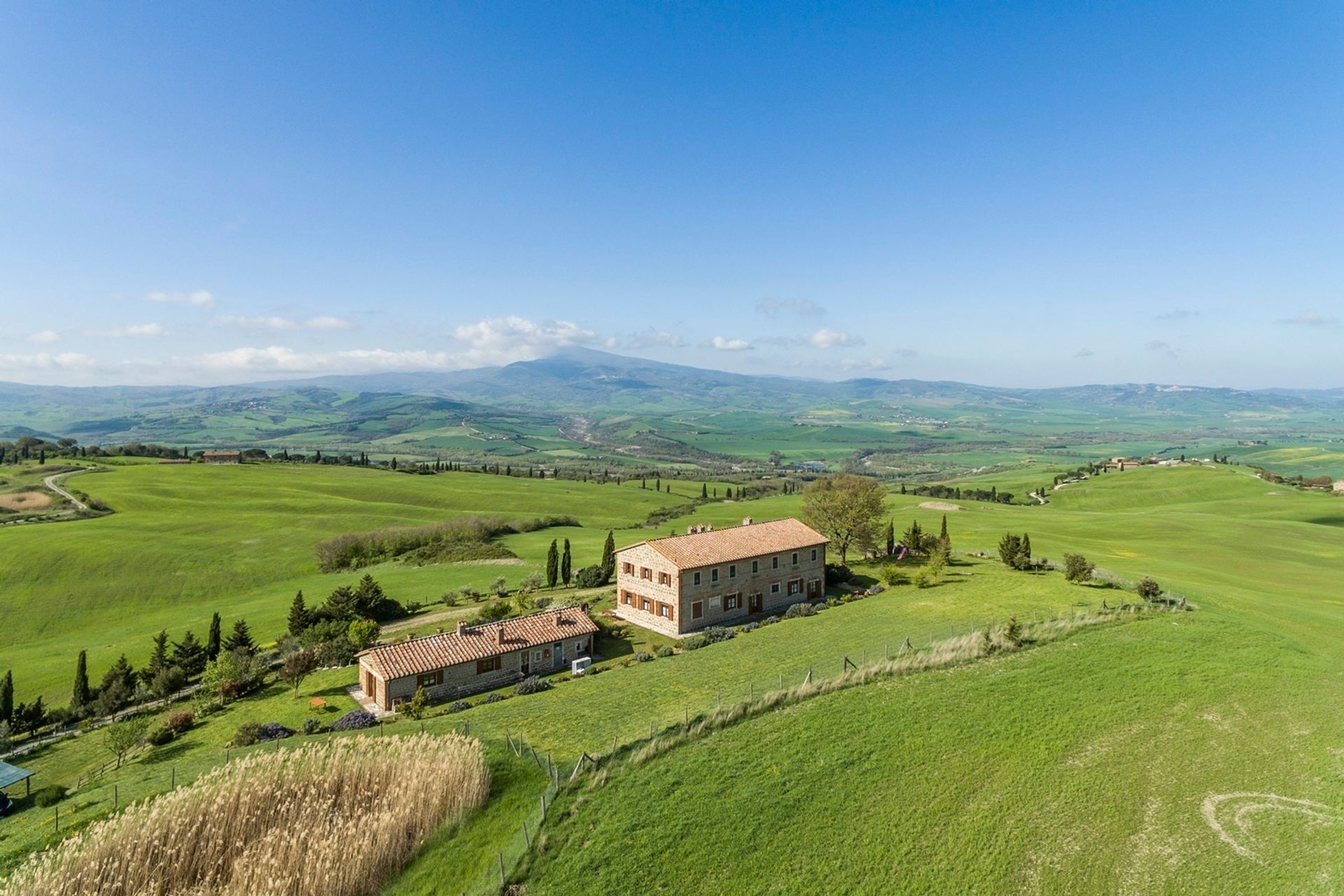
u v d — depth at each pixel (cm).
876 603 6738
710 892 2541
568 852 2716
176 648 6581
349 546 11769
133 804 2828
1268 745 3506
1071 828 2881
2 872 2689
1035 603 6262
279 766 3070
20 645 8119
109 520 13400
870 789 3145
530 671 5612
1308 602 6788
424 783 2945
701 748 3475
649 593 6762
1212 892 2522
